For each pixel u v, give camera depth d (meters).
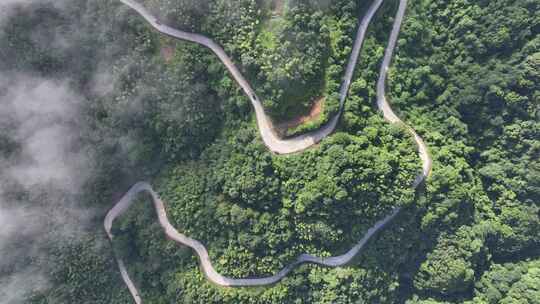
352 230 80.12
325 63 78.12
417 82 84.94
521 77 82.62
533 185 85.44
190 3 77.06
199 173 83.06
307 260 83.25
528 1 81.44
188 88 80.50
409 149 80.44
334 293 81.25
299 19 74.88
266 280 83.56
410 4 83.81
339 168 75.56
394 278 85.56
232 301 82.62
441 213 81.56
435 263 84.75
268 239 80.38
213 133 83.75
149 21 80.62
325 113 77.56
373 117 81.00
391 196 78.06
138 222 85.81
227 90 80.12
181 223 83.50
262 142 79.75
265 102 77.81
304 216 78.56
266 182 78.81
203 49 79.88
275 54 75.06
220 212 81.00
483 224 85.19
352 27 78.19
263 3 76.62
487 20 84.06
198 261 85.12
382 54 81.19
